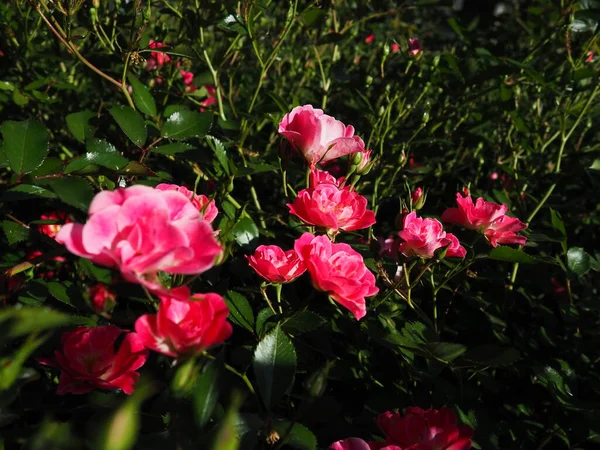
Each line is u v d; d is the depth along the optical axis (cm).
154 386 22
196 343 19
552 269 46
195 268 18
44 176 26
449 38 83
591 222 53
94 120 35
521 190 53
